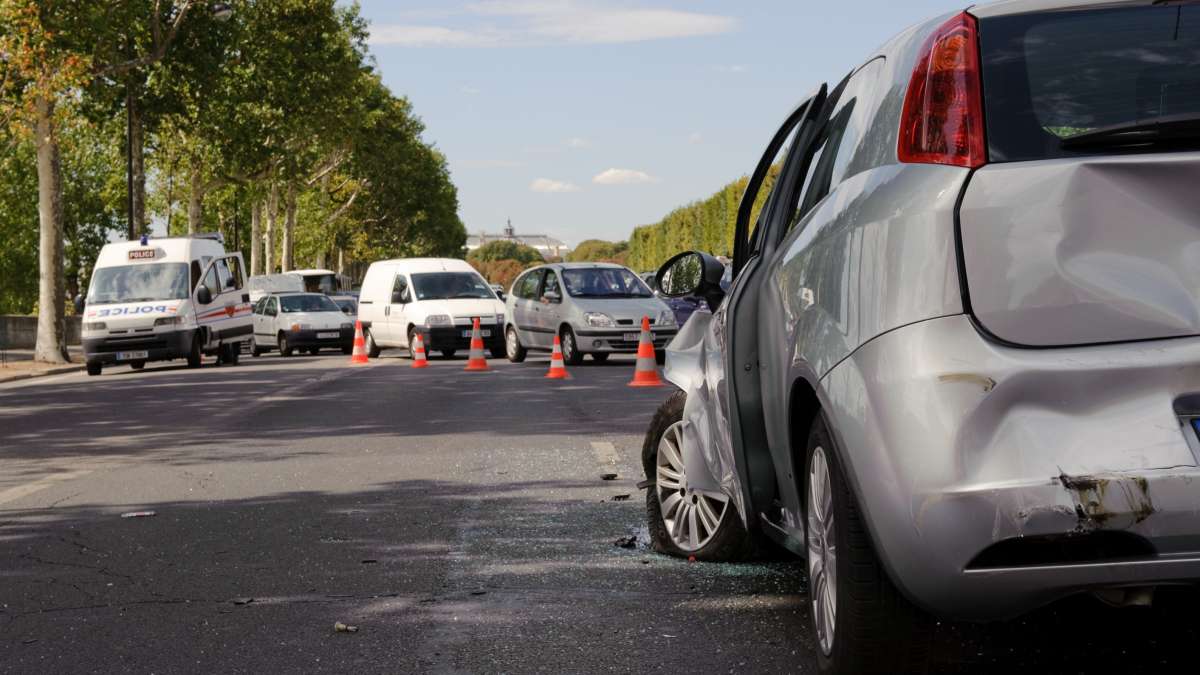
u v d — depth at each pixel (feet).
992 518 10.78
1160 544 10.68
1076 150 11.21
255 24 172.76
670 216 346.74
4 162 271.90
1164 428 10.73
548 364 87.56
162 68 150.51
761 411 16.14
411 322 98.63
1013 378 10.85
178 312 94.32
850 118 14.12
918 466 11.03
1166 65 11.51
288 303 128.77
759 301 15.81
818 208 14.01
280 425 46.62
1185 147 11.12
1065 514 10.65
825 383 12.33
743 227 19.22
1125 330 10.93
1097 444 10.73
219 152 181.27
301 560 21.74
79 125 129.90
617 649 15.85
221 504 28.19
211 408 55.83
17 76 100.63
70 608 18.61
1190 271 11.00
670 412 21.45
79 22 100.48
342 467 34.01
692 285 20.42
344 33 214.90
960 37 11.88
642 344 64.49
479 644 16.24
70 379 89.15
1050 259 11.02
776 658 15.26
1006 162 11.25
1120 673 13.99
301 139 204.13
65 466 36.40
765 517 16.42
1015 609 11.10
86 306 94.89
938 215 11.30
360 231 348.18
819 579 13.89
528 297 89.76
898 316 11.37
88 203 300.40
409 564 21.21
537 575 20.15
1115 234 11.04
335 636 16.79
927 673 12.91
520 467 33.22
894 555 11.34
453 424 45.34
